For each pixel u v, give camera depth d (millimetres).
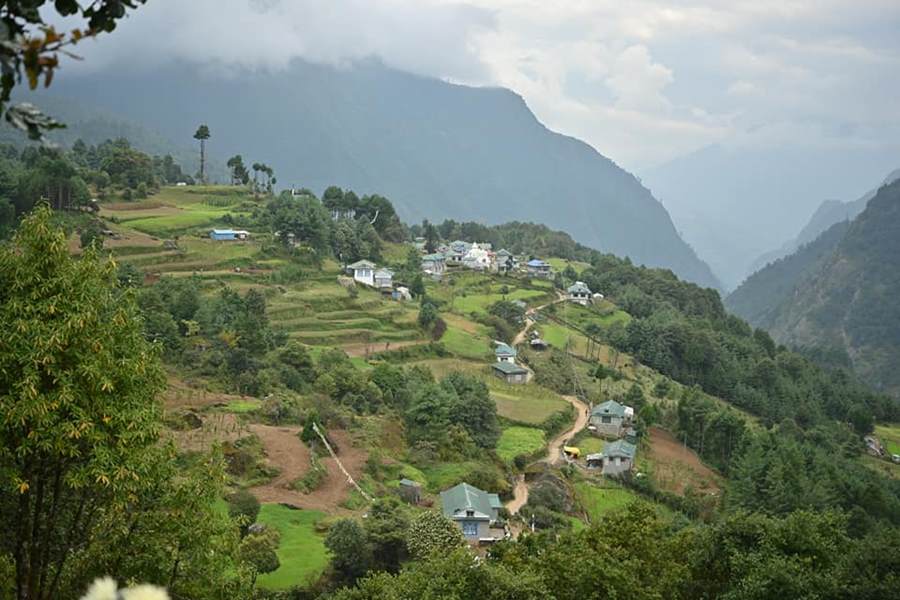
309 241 124375
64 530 19156
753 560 30438
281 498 55312
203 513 19578
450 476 67625
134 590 6383
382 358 95688
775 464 73125
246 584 21812
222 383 71875
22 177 104938
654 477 78312
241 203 148500
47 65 5051
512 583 27656
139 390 18281
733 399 124625
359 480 61312
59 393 16031
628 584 28859
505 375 102312
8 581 17938
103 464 16516
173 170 186250
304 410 70188
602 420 91500
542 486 69250
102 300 17828
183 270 104375
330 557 45906
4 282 16906
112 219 116125
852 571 28406
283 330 90000
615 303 158250
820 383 140875
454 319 122125
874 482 85125
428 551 43438
